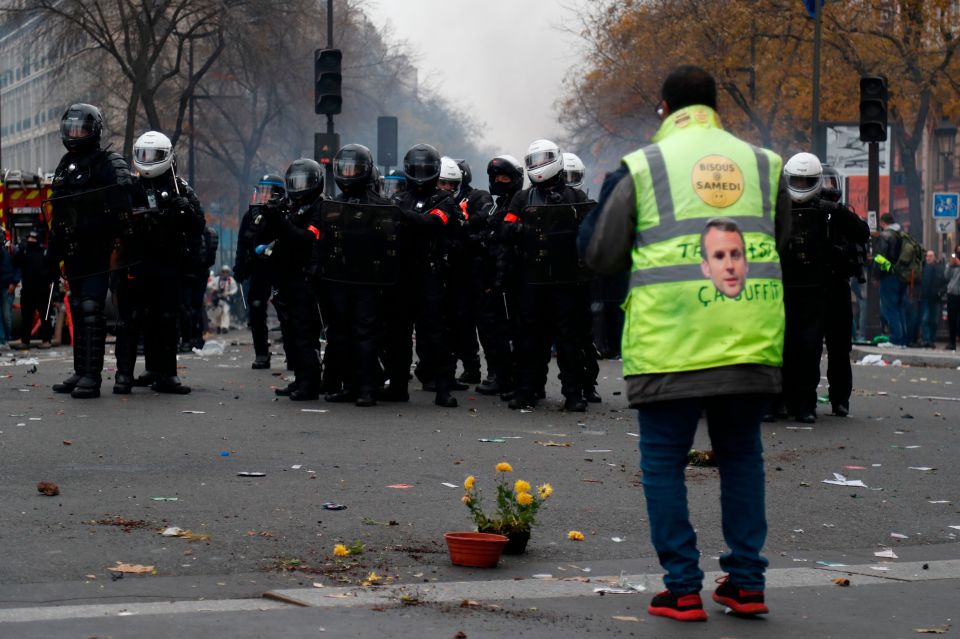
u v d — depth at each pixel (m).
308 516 7.37
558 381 16.16
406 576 5.97
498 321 14.16
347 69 55.47
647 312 5.25
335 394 13.14
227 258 64.94
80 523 7.03
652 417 5.32
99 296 13.02
